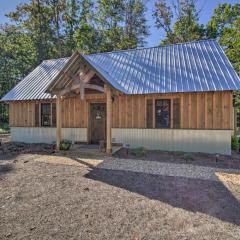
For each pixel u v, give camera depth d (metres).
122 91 11.65
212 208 5.16
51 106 14.92
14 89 16.28
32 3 33.16
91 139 14.02
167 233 4.12
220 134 11.13
